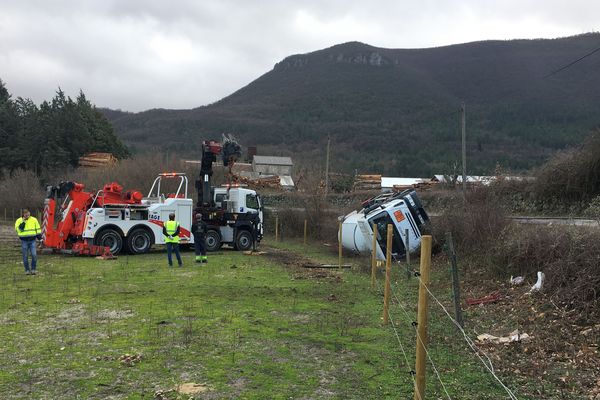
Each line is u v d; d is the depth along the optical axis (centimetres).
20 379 582
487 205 1517
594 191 2434
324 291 1175
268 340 750
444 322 891
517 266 1153
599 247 923
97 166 5269
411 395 554
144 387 561
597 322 808
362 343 746
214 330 798
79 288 1164
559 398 557
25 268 1391
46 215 1816
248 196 2220
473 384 593
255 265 1662
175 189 3666
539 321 861
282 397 541
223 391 553
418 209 1808
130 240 1894
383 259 1773
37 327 807
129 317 877
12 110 6588
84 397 533
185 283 1257
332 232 2391
